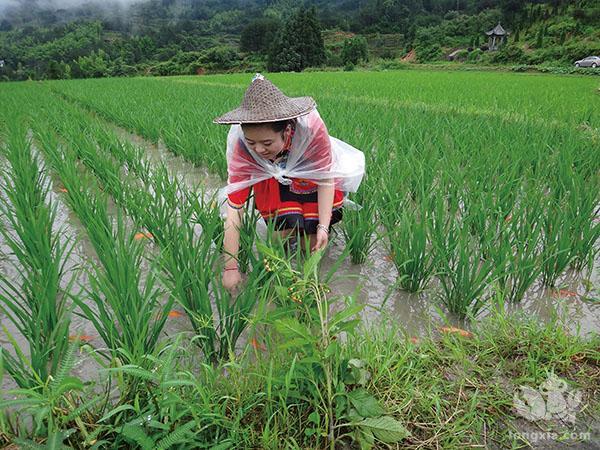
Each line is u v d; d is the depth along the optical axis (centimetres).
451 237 282
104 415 169
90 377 217
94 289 219
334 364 190
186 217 294
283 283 232
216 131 613
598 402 192
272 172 282
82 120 877
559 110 811
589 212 304
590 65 4053
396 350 222
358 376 191
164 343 203
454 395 198
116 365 179
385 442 173
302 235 319
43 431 170
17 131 694
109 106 1122
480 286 255
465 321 260
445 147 499
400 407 189
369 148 459
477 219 324
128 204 377
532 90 1354
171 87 1866
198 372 218
